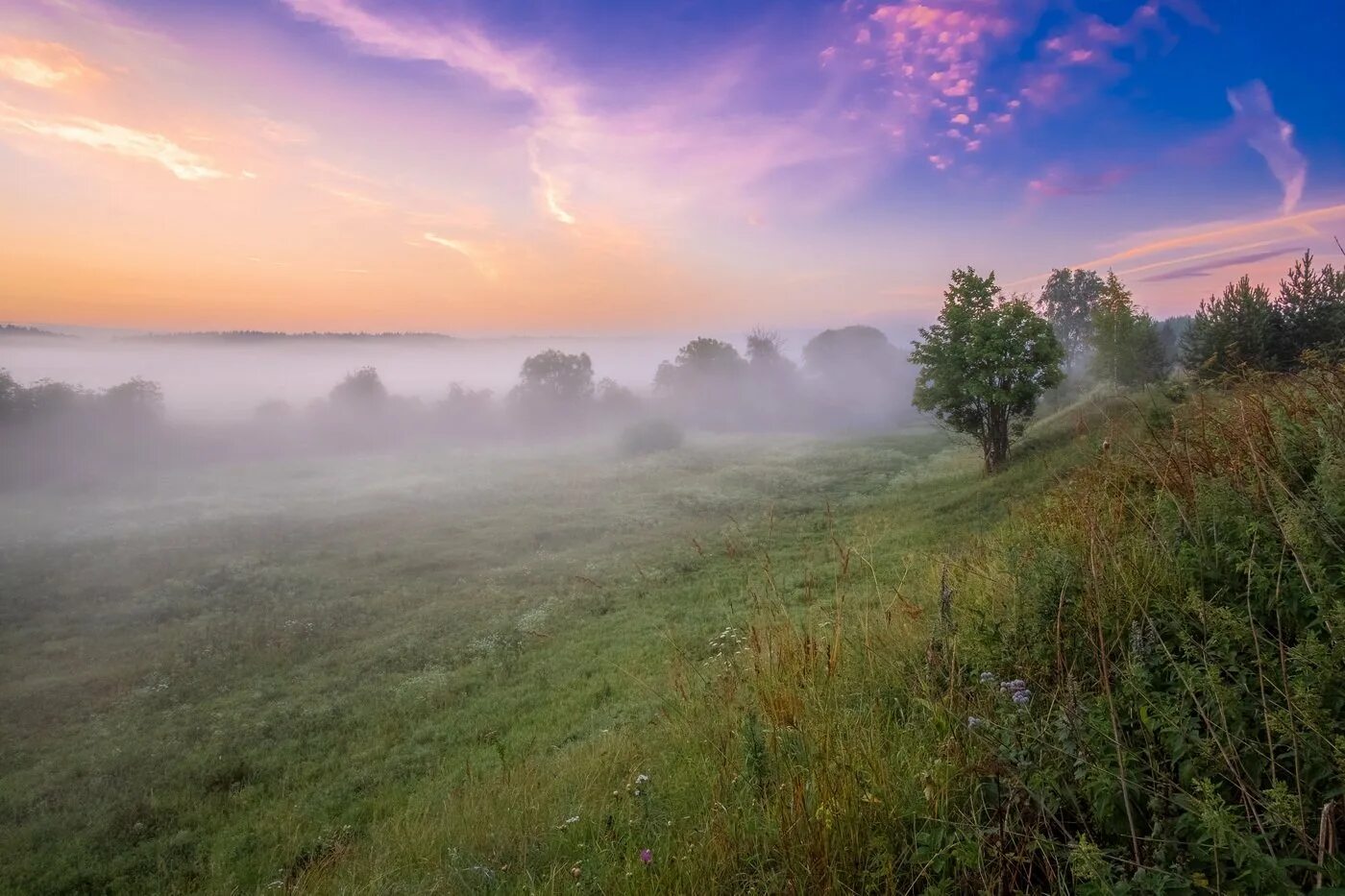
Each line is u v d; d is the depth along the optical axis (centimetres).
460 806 650
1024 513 923
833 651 430
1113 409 2070
